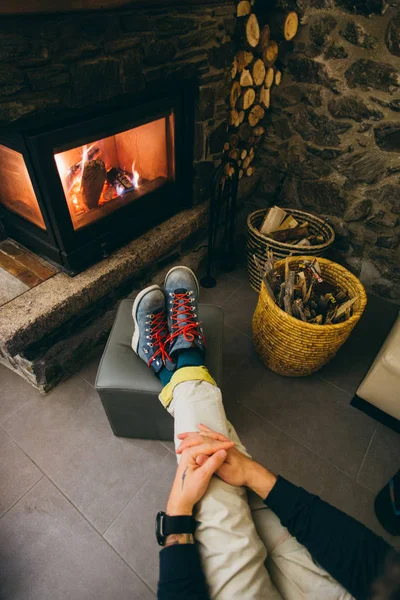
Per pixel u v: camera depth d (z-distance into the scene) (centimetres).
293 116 178
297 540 64
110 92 113
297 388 145
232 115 168
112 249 147
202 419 82
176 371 96
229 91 157
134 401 106
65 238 125
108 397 105
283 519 66
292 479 119
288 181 197
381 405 128
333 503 114
